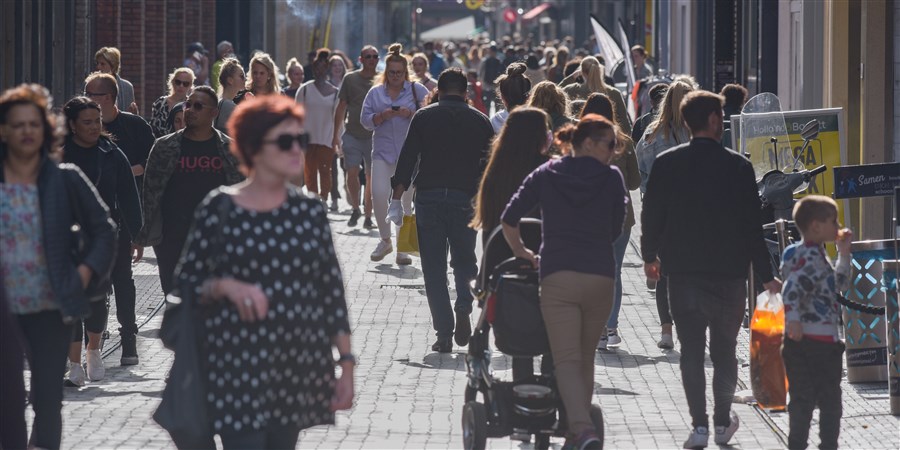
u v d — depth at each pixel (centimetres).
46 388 1822
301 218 1520
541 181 1988
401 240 3391
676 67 9800
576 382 1942
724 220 2088
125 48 6881
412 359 2830
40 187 1800
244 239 1502
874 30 3884
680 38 9631
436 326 2902
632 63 7206
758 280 3088
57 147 1847
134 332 2755
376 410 2378
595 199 1975
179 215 2583
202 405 1488
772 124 3200
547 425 2027
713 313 2109
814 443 2178
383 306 3466
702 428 2112
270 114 1502
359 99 4859
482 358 2055
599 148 1995
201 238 1509
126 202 2616
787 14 5384
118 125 3002
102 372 2625
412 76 4078
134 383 2592
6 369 1784
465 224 2888
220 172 2584
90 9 6391
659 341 3031
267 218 1512
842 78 4047
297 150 1506
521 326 1972
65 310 1784
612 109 2739
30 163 1811
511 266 2008
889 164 2694
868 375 2641
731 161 2097
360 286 3766
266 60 3975
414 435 2205
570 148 2045
